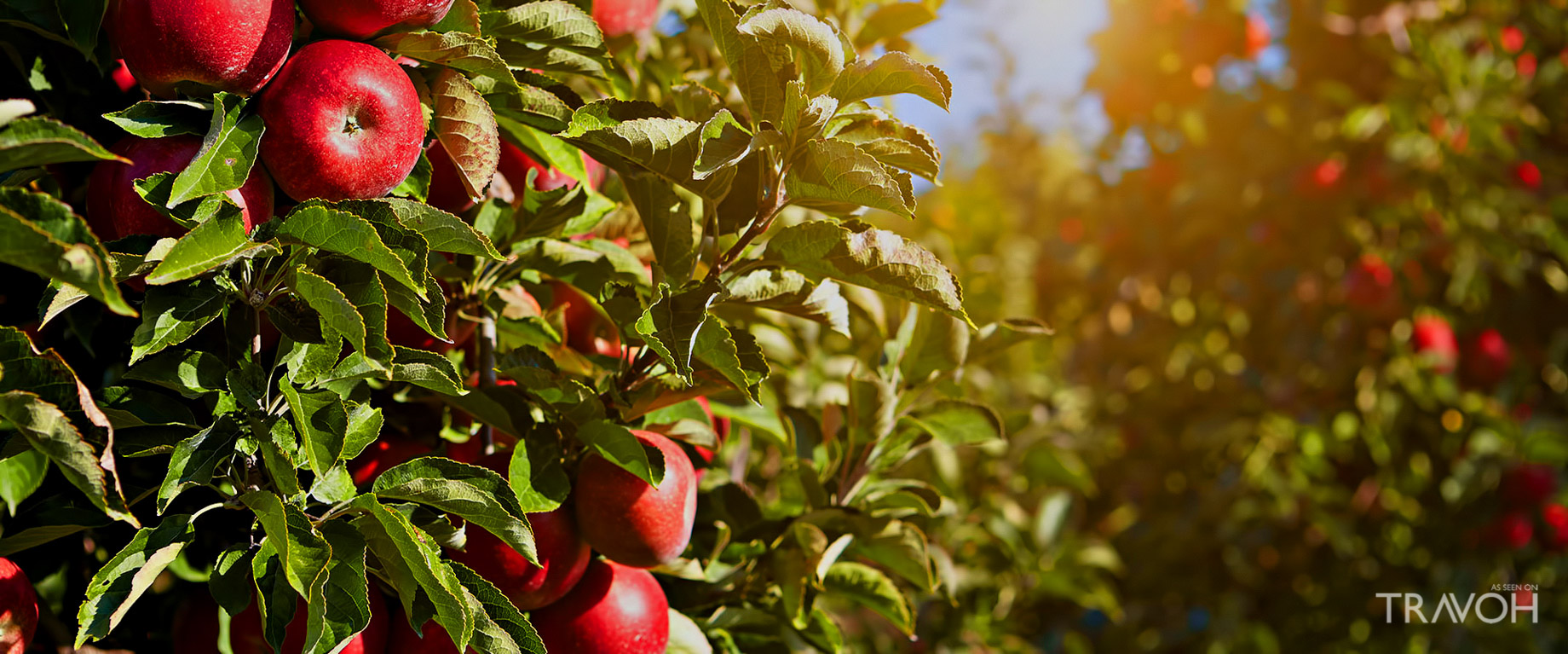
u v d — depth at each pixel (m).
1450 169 2.29
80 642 0.83
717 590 1.15
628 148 0.93
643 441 1.00
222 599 0.88
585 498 0.99
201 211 0.85
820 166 0.92
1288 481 2.53
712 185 0.95
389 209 0.86
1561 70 2.46
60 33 0.89
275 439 0.88
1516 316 2.48
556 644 1.00
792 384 1.47
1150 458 2.89
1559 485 2.25
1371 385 2.35
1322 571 2.54
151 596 1.04
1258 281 2.68
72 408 0.81
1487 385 2.41
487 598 0.90
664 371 1.00
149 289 0.85
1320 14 2.49
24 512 0.92
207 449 0.87
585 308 1.11
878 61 0.92
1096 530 2.81
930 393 1.49
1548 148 2.55
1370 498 2.47
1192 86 2.74
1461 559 2.38
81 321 0.93
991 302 2.00
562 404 0.98
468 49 0.92
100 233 0.89
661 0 1.33
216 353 0.93
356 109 0.88
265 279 0.88
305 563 0.85
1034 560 1.79
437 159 0.99
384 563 0.90
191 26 0.84
